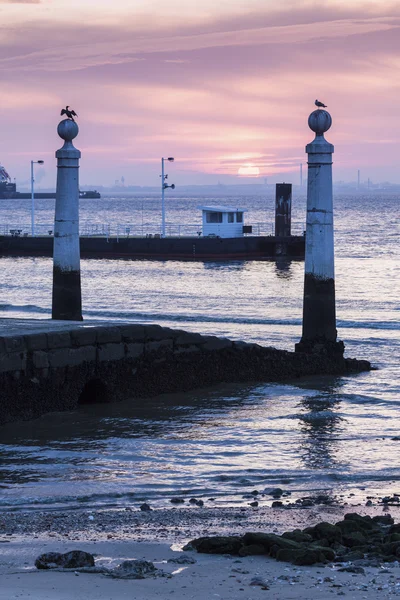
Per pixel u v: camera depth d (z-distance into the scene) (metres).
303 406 42.47
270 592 16.56
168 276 120.00
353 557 19.05
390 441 35.59
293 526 23.30
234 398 44.00
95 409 41.16
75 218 56.88
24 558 19.52
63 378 40.38
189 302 92.75
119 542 21.17
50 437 35.91
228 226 142.38
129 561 18.31
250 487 28.70
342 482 29.31
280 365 49.22
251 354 48.22
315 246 51.69
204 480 29.66
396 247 169.88
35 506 26.11
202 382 46.25
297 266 131.88
